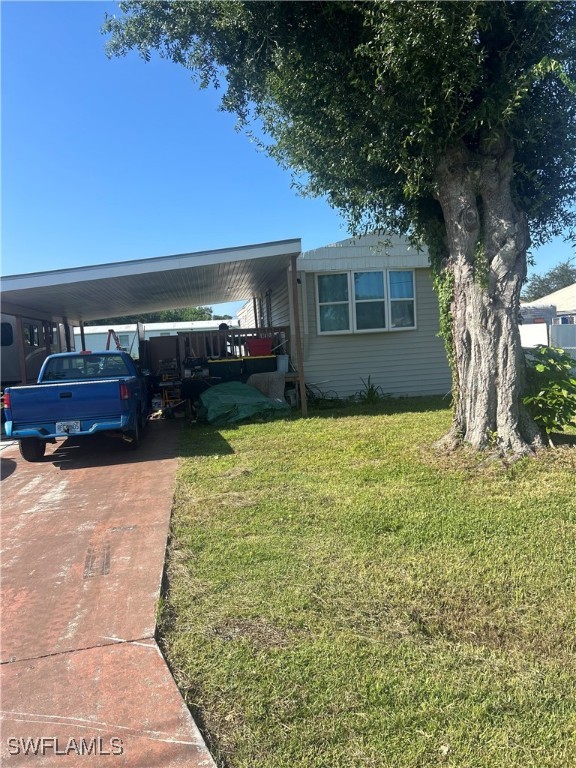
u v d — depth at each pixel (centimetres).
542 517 439
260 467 642
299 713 237
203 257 942
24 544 455
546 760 208
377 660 269
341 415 1007
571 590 329
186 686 258
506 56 543
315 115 642
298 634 294
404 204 702
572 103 575
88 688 261
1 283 901
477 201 600
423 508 468
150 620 317
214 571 372
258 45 652
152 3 683
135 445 835
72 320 1777
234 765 213
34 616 331
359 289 1236
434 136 552
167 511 509
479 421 608
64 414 757
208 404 1042
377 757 212
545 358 627
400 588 337
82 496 593
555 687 247
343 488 538
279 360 1171
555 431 648
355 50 534
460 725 226
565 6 512
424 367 1280
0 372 1270
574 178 626
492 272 589
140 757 217
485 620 302
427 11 458
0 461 832
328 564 373
